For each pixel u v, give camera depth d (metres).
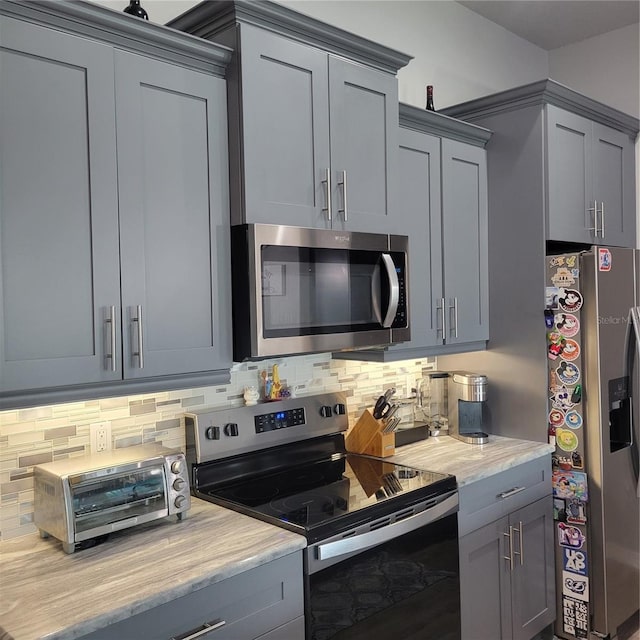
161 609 1.48
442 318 2.73
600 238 3.16
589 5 3.39
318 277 2.12
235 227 1.97
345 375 2.81
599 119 3.15
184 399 2.24
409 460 2.57
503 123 2.93
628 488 2.93
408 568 2.07
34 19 1.56
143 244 1.77
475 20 3.49
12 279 1.53
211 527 1.86
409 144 2.58
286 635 1.73
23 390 1.55
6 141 1.52
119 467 1.76
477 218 2.93
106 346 1.69
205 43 1.86
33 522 1.87
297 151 2.08
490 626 2.48
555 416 2.85
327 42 2.16
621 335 2.88
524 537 2.67
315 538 1.79
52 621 1.34
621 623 2.89
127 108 1.74
